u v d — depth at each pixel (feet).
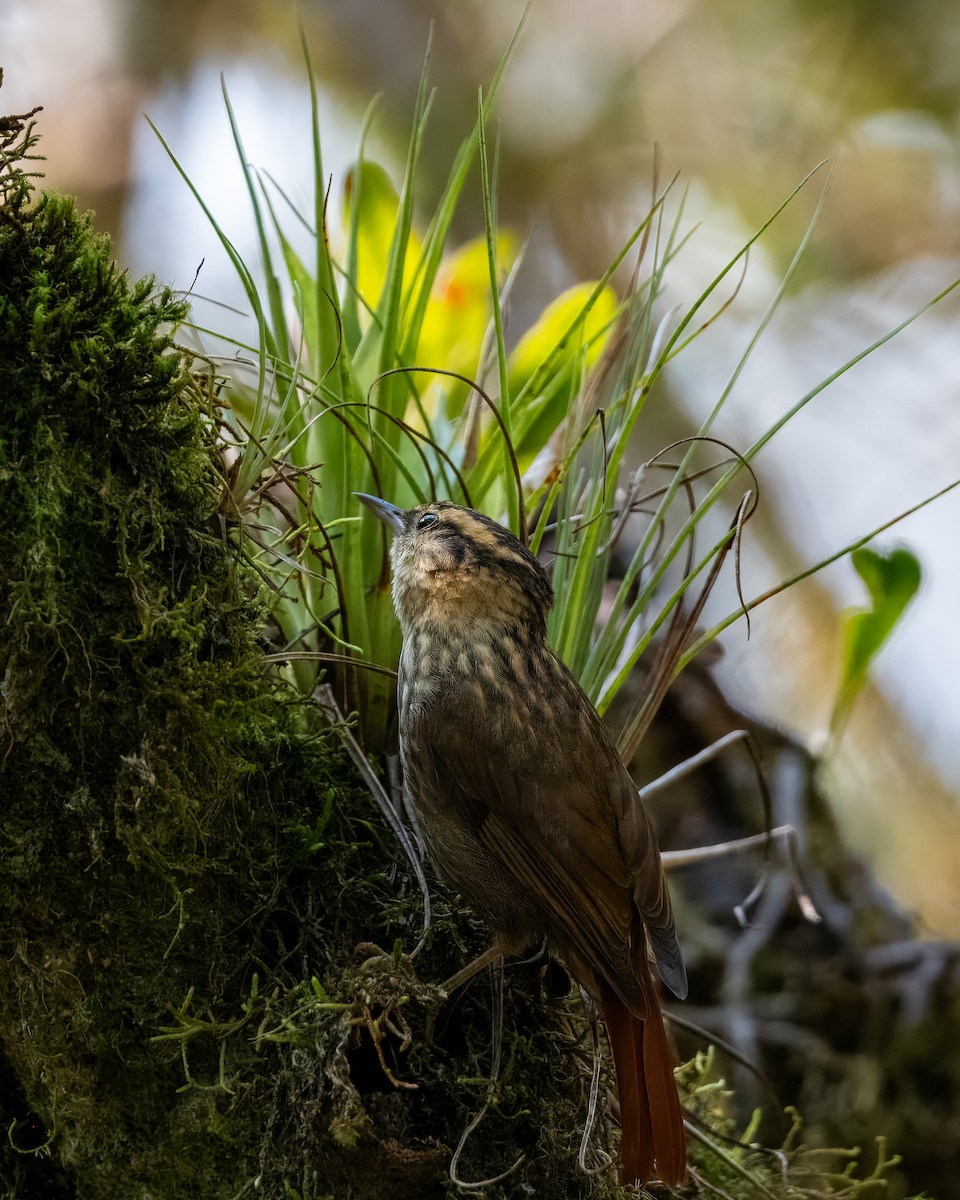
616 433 21.63
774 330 48.01
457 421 24.56
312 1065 16.05
